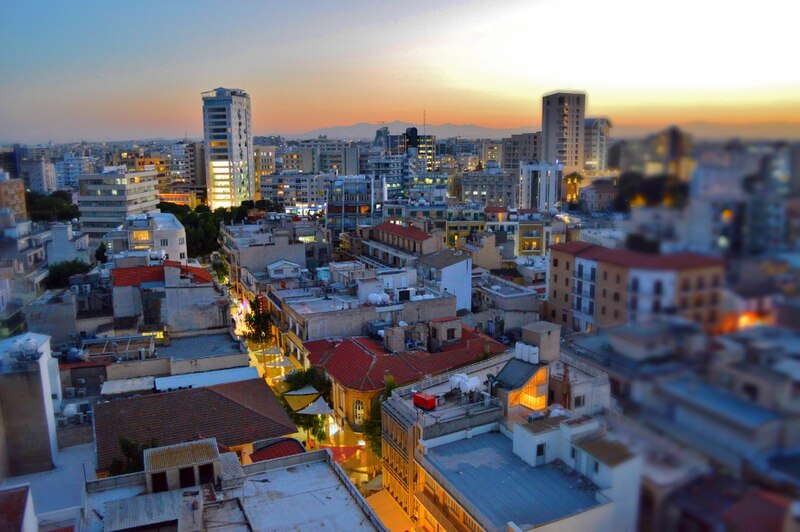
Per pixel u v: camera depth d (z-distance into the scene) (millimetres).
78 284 70312
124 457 38344
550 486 30906
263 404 45531
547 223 118625
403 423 37781
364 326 62875
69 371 50250
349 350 55500
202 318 64500
